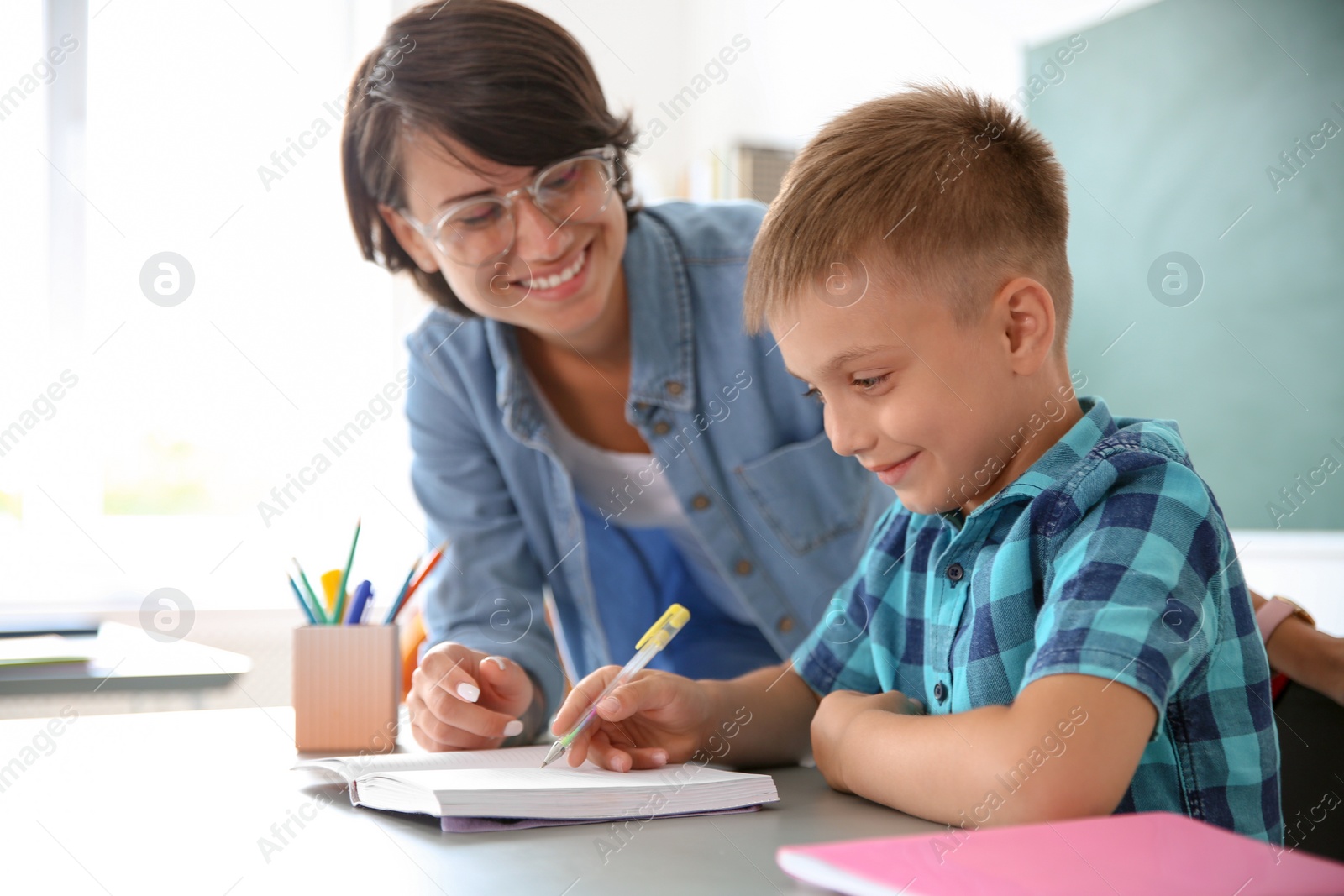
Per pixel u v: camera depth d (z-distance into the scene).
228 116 2.68
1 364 2.49
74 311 2.54
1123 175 2.71
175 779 0.79
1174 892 0.41
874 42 3.02
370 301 2.79
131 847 0.59
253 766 0.85
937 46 2.97
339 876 0.52
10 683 1.71
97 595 2.53
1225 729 0.67
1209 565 0.66
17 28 2.52
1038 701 0.58
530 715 0.99
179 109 2.64
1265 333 2.50
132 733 1.02
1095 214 2.77
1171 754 0.67
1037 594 0.71
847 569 1.20
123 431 2.59
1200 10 2.55
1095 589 0.62
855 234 0.70
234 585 2.62
